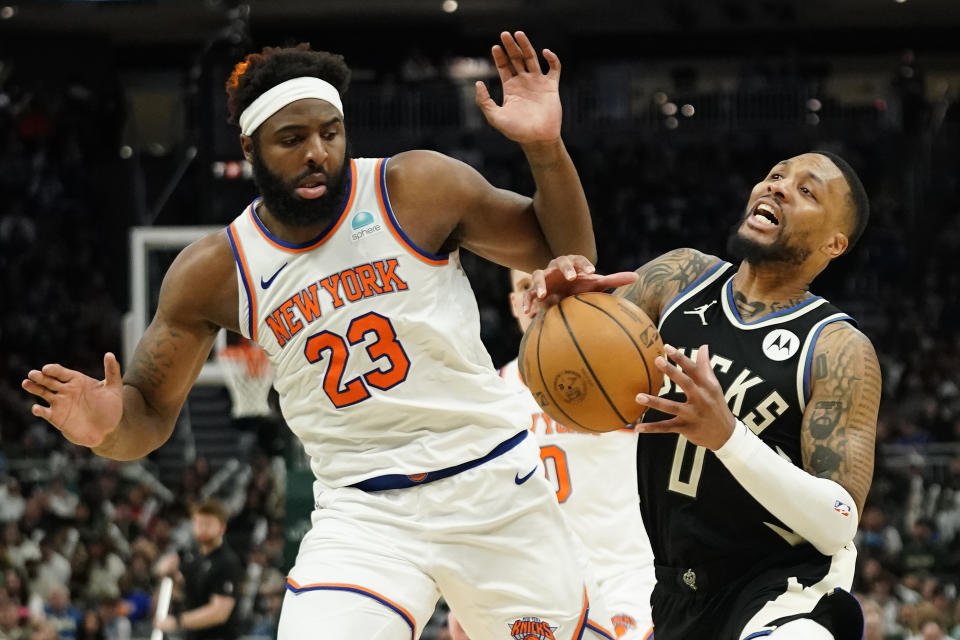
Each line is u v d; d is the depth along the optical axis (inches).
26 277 1037.8
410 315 152.9
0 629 517.0
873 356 153.5
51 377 150.3
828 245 158.1
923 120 1159.0
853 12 1185.4
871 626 390.6
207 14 1136.2
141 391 165.0
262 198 157.3
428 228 155.3
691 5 1186.0
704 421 137.7
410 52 1192.8
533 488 156.5
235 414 474.0
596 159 1137.4
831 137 1129.4
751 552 154.9
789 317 157.8
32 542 625.0
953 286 1063.6
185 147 1093.8
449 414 154.3
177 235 570.3
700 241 1093.8
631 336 146.3
